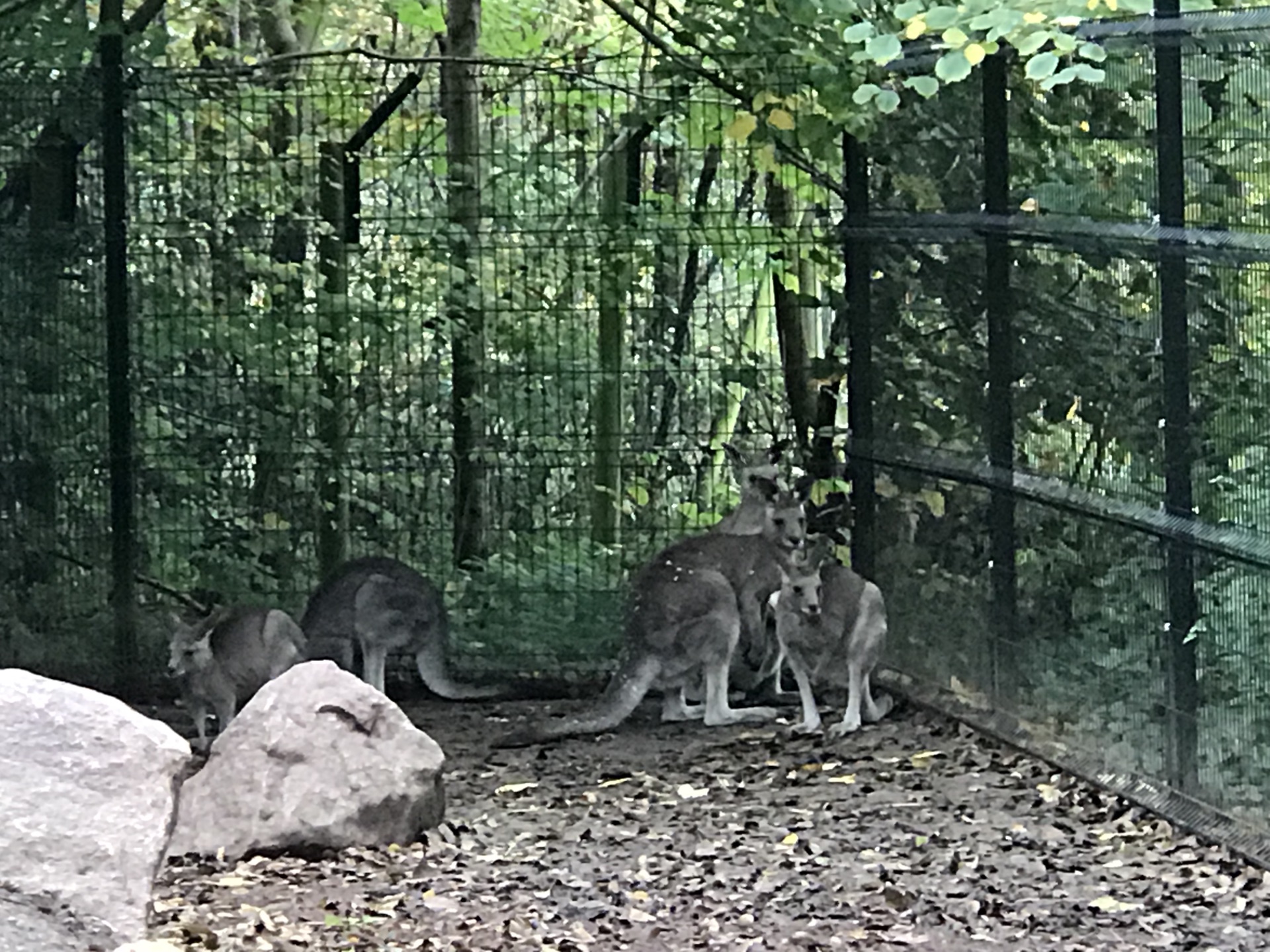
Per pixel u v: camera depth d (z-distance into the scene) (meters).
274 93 11.66
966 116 9.67
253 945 6.60
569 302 11.75
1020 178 9.15
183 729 10.95
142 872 5.65
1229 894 7.06
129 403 11.52
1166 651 7.89
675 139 11.76
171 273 11.60
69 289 11.43
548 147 11.77
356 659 11.57
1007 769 9.20
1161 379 7.75
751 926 6.88
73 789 5.73
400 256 11.75
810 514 11.67
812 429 11.83
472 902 7.22
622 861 7.86
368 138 11.73
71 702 5.95
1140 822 8.05
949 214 9.88
